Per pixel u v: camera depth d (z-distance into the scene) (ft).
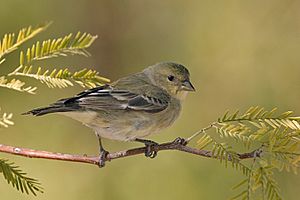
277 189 19.02
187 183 38.63
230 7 49.21
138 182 39.47
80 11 51.01
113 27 52.39
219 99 45.96
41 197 39.22
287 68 45.96
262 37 47.93
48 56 18.92
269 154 19.22
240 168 19.61
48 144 42.29
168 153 39.73
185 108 44.91
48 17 47.83
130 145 42.39
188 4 50.65
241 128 19.58
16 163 39.91
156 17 51.88
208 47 48.44
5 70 43.60
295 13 48.34
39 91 43.88
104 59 51.96
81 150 42.78
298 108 44.16
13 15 46.01
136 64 51.75
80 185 39.88
